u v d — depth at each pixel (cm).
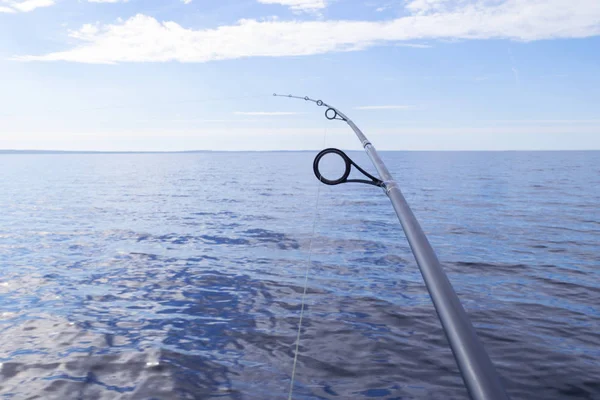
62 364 635
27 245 1698
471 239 1695
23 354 673
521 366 600
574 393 527
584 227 1972
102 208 2994
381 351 662
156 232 1972
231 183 5256
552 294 962
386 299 934
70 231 2047
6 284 1114
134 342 717
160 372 605
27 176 7269
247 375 595
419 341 699
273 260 1364
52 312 886
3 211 2881
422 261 129
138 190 4494
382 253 1459
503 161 10588
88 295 1007
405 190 3891
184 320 822
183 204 3159
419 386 557
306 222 2248
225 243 1681
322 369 609
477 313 833
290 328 768
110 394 547
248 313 855
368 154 285
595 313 828
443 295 112
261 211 2720
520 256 1377
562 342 684
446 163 9706
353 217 2425
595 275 1131
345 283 1074
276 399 534
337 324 782
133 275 1194
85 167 10531
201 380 582
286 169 8575
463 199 3177
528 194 3469
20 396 547
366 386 560
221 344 703
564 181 4797
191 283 1095
